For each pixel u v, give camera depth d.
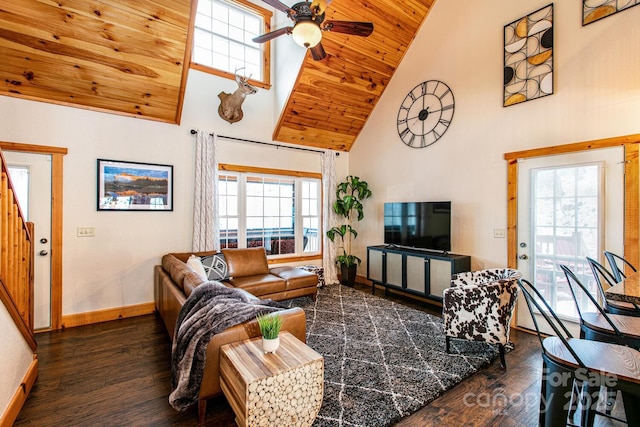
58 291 3.34
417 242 4.30
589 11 2.86
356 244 5.79
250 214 4.81
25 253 2.31
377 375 2.33
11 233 2.06
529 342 2.99
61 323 3.34
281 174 5.06
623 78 2.68
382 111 5.21
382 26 4.24
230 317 1.91
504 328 2.44
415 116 4.62
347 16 3.94
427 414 1.91
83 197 3.48
